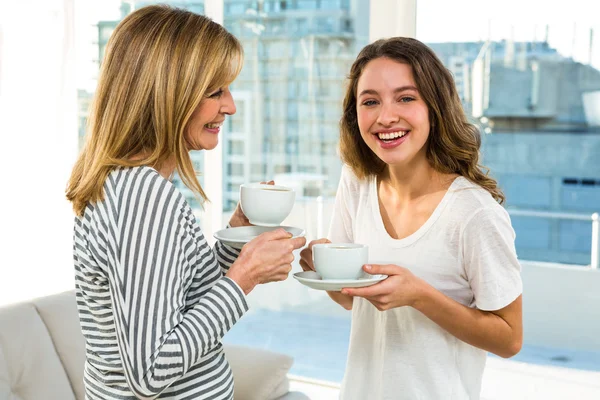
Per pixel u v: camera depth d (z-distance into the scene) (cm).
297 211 317
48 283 353
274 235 123
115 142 118
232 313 116
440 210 136
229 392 129
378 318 145
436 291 128
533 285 294
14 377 213
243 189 141
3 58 343
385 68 134
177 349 109
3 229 352
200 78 119
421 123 134
